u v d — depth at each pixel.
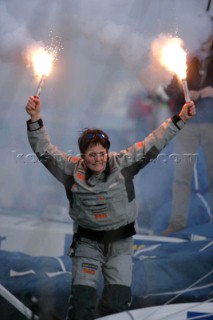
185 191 14.92
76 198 10.28
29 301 11.48
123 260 10.39
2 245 13.24
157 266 12.62
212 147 14.98
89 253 10.39
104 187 10.10
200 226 14.71
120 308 10.16
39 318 11.10
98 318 9.87
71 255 10.42
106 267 10.45
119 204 10.20
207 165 15.09
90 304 10.03
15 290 11.77
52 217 14.03
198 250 13.35
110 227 10.31
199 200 15.18
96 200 10.15
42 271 12.39
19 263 12.54
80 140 10.31
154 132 10.49
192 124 14.90
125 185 10.23
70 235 13.44
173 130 10.45
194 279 12.36
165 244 13.81
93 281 10.26
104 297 10.25
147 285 12.12
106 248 10.41
